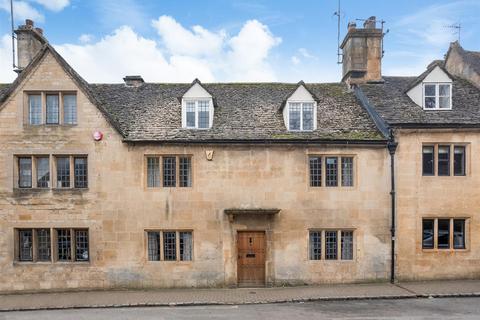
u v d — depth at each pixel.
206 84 16.36
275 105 14.81
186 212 12.81
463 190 12.90
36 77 12.62
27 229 12.75
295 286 12.72
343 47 17.34
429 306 10.45
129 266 12.71
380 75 16.41
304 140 12.77
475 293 11.31
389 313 9.90
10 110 12.60
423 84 13.81
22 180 12.84
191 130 13.23
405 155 12.89
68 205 12.66
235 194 12.88
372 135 13.03
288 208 12.90
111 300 11.36
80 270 12.62
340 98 15.53
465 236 13.01
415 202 12.87
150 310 10.57
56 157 12.81
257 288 12.58
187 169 13.04
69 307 10.88
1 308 10.81
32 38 15.27
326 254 13.05
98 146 12.69
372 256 12.90
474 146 12.88
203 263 12.80
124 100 15.00
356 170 12.98
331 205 12.92
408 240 12.88
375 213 12.91
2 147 12.59
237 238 12.91
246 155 12.95
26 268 12.53
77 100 12.68
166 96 15.34
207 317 9.83
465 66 15.95
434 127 12.74
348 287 12.31
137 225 12.75
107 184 12.70
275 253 12.84
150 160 13.02
